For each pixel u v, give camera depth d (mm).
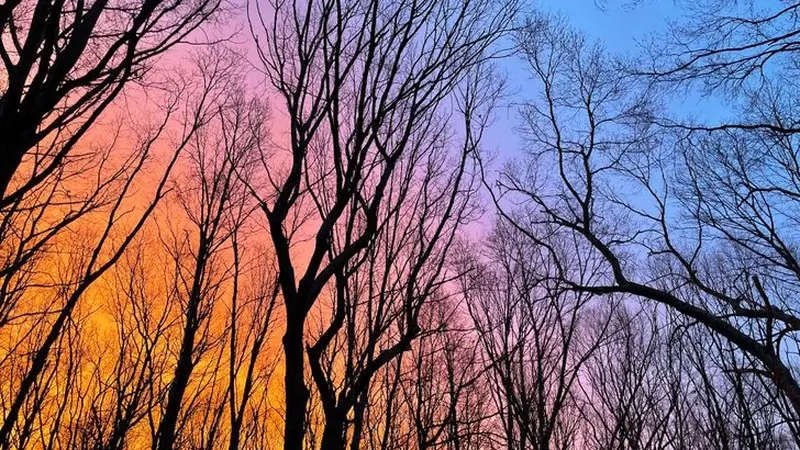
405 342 5320
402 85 5121
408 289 5648
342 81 4824
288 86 5129
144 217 7555
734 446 11656
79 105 4168
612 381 12484
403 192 5750
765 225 9422
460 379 9789
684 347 12109
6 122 3516
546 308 11031
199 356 12617
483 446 9625
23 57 3684
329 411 4828
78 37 3973
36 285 8477
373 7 4863
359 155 4883
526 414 9406
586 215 9328
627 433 11070
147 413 11891
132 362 12953
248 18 5250
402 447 9305
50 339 6691
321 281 4648
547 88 10500
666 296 7992
